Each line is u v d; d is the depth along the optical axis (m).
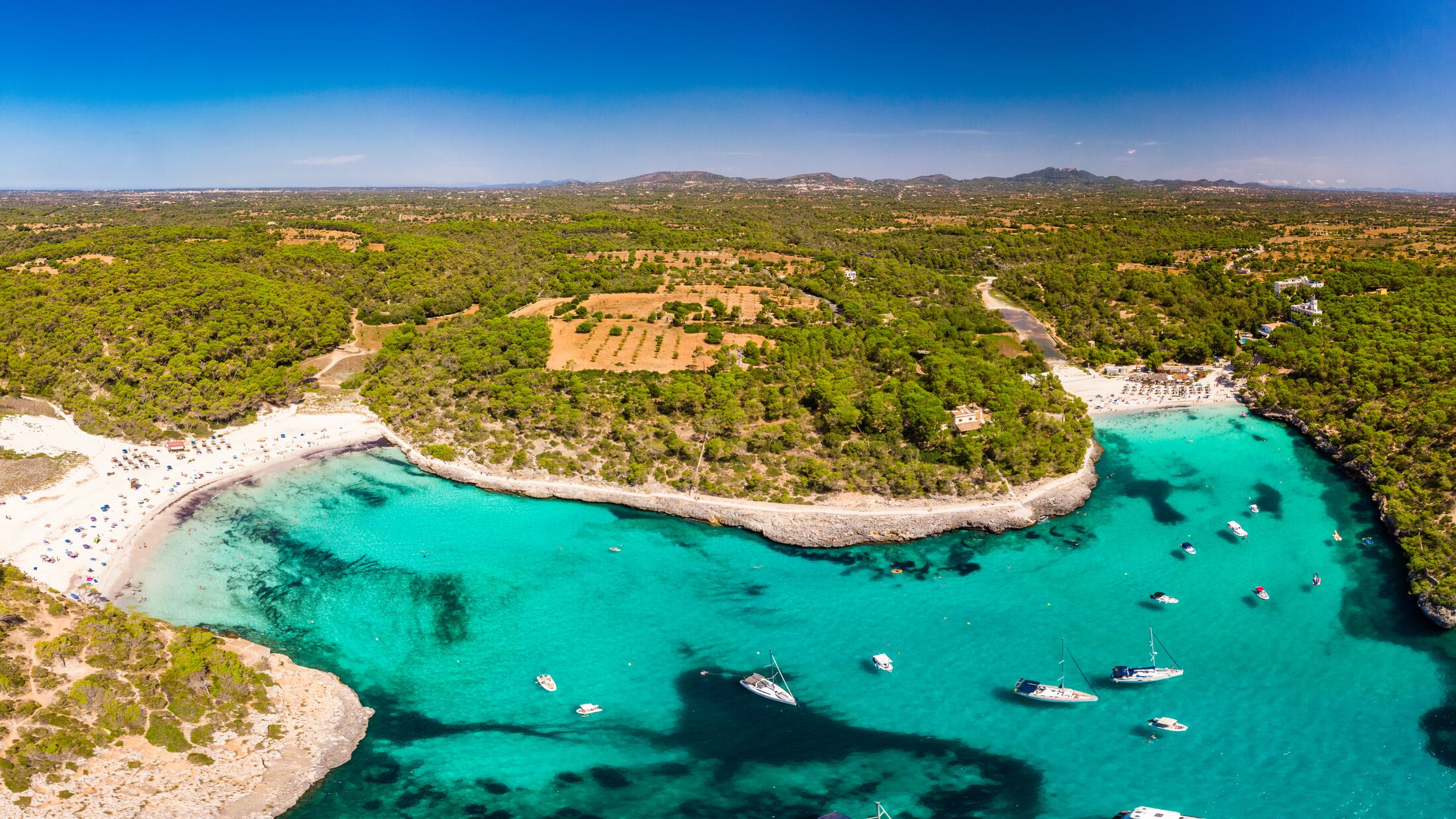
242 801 71.06
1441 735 80.94
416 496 135.38
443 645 97.56
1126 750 80.88
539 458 140.62
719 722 85.56
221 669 83.62
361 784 75.38
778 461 136.62
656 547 119.06
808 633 100.25
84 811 66.62
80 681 78.44
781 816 73.00
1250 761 78.69
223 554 116.81
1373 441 140.88
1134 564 114.00
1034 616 102.94
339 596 107.06
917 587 109.25
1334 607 102.81
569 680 91.81
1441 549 104.50
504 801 74.12
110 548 116.25
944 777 77.75
